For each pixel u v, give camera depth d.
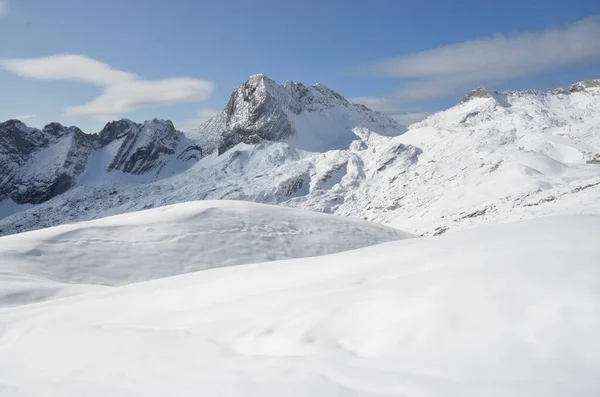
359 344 4.67
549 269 4.69
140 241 22.50
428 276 5.56
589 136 130.25
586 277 4.33
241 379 4.25
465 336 4.15
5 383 5.29
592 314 3.83
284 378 4.11
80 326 7.85
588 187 60.19
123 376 4.95
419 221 93.56
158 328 6.86
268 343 5.27
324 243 26.08
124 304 9.10
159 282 11.19
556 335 3.77
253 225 26.67
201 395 4.03
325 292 6.63
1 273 15.49
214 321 6.62
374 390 3.64
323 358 4.45
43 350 6.75
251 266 11.05
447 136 167.38
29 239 20.45
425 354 4.09
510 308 4.27
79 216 185.62
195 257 21.88
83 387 4.76
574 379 3.26
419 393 3.47
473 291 4.72
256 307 6.75
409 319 4.70
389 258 7.74
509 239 6.48
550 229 6.49
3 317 9.50
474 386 3.41
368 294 5.62
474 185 101.81
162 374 4.82
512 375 3.47
